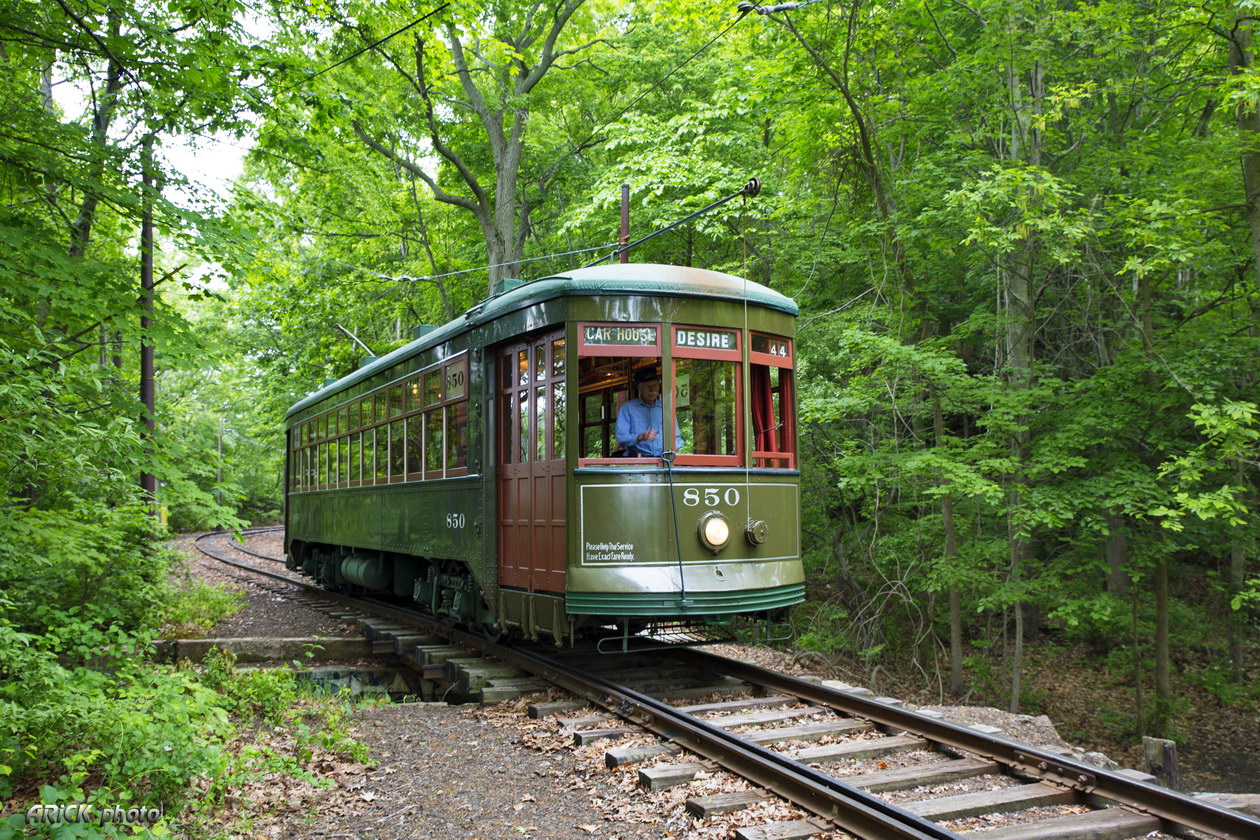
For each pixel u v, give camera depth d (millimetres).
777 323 8078
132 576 9047
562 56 21469
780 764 5164
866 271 15320
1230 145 10242
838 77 13227
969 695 14023
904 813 4316
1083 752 5945
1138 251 11523
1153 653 16016
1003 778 5246
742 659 9914
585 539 7188
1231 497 9750
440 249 24922
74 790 4035
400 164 20719
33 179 8172
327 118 10883
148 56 8516
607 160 22703
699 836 4418
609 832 4566
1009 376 13383
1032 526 11391
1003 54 11688
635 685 7617
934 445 14133
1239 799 4844
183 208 8602
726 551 7445
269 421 37656
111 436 6730
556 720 6586
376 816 4879
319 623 12289
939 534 14289
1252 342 10820
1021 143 12719
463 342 9141
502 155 21250
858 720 6379
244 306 22969
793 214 15695
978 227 10781
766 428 8000
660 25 19719
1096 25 11281
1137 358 11477
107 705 4961
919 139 13789
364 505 12492
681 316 7488
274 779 5422
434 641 9961
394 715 7191
